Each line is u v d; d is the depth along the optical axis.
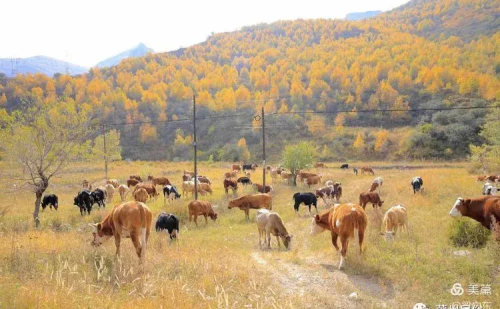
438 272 9.42
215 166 67.56
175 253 11.56
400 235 13.59
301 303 7.96
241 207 21.97
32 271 8.88
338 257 11.59
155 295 8.07
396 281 9.21
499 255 10.00
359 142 81.81
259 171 55.41
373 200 20.19
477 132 76.44
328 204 25.34
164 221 15.14
